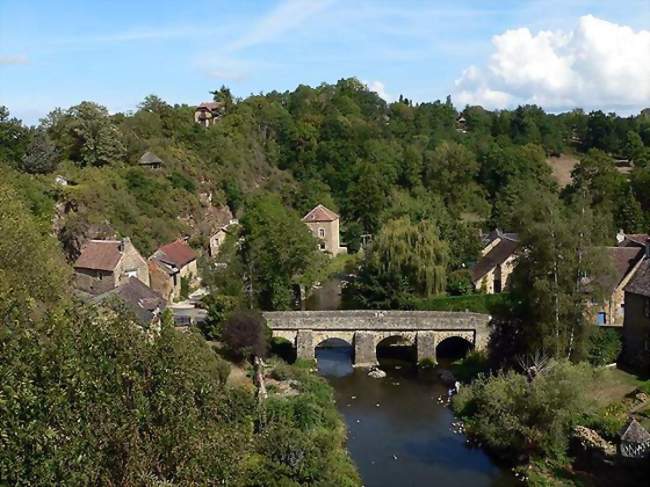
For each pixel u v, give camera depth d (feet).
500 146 464.65
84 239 228.63
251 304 197.88
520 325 154.61
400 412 151.33
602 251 145.89
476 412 143.95
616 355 161.79
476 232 267.18
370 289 211.41
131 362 45.09
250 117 439.63
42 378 41.19
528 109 547.90
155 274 226.79
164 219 278.05
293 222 229.04
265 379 160.04
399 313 185.98
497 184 409.90
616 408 130.82
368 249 230.07
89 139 283.79
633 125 522.88
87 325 46.03
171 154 325.21
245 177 375.25
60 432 39.88
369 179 355.36
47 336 44.91
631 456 111.45
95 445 40.73
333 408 149.18
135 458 41.83
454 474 119.55
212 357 135.13
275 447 102.17
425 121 532.32
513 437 125.59
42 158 256.52
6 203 125.59
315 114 469.16
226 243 262.06
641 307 156.76
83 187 249.55
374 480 117.39
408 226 221.46
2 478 37.93
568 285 145.89
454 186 398.62
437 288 213.25
